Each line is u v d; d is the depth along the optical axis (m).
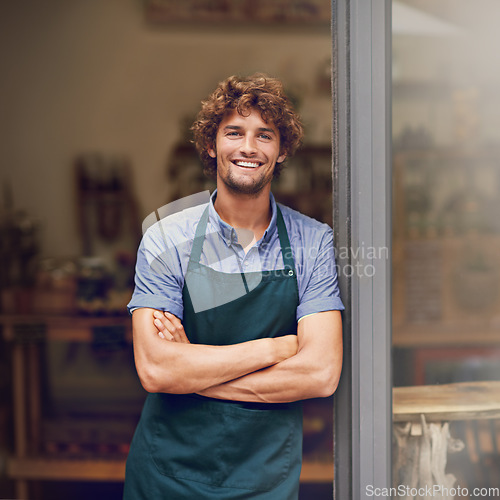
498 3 1.62
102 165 3.77
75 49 3.77
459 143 1.65
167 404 1.75
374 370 1.65
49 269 3.38
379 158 1.61
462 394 1.71
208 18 3.65
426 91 1.64
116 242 3.76
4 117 3.80
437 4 1.61
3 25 3.76
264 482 1.73
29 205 3.76
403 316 1.70
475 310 1.69
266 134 1.71
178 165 3.72
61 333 3.04
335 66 1.61
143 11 3.71
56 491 2.87
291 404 1.74
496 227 1.67
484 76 1.63
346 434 1.68
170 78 3.74
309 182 3.17
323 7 3.54
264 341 1.62
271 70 3.55
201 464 1.73
